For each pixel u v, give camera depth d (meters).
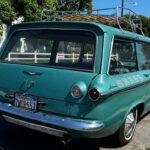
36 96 4.09
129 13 5.71
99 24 4.14
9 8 16.62
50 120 3.90
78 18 5.82
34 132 5.23
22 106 4.21
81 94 3.74
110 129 4.08
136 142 5.10
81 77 3.84
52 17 6.00
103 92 3.69
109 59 4.05
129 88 4.39
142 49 5.34
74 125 3.75
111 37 4.15
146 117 6.63
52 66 4.23
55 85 3.95
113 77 4.07
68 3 21.98
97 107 3.74
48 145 4.75
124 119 4.48
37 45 4.56
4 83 4.43
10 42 4.79
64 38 4.34
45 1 18.09
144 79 5.01
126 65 4.61
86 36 4.16
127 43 4.66
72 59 4.23
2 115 4.41
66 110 3.85
